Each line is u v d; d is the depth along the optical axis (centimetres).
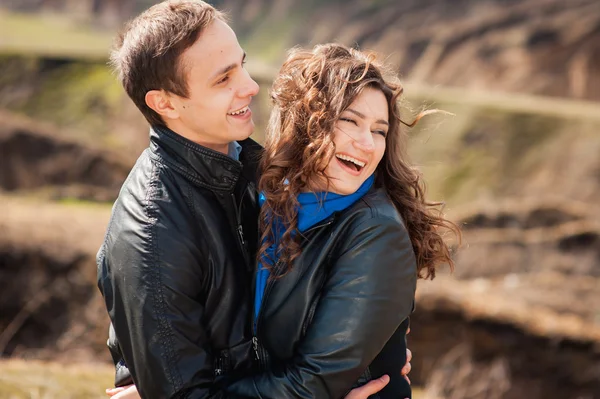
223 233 241
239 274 245
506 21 6906
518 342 1000
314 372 226
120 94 3525
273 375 232
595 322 1501
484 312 1010
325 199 241
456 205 3606
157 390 226
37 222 1095
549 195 3697
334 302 229
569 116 4034
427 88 4203
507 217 2277
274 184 247
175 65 233
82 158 2166
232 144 263
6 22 6406
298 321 236
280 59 9150
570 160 3822
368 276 228
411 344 998
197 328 230
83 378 488
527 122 4012
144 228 229
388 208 239
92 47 4794
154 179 238
